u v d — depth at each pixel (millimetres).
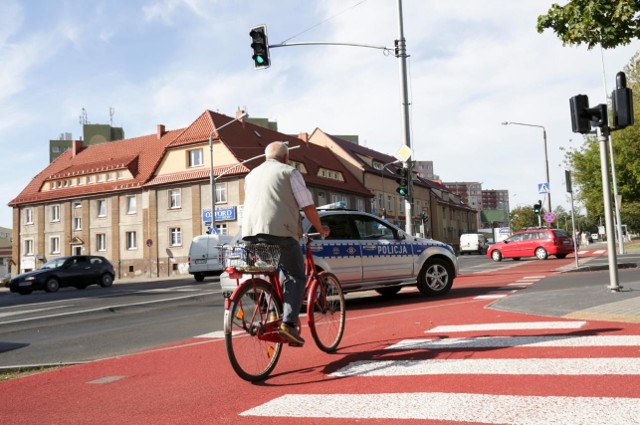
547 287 11094
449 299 9922
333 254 9656
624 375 3777
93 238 51156
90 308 13883
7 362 6770
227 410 3684
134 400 4180
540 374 3949
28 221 55969
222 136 45469
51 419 3793
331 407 3521
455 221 90375
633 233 86938
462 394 3584
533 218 112875
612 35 7977
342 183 55500
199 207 45656
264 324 4629
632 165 38781
